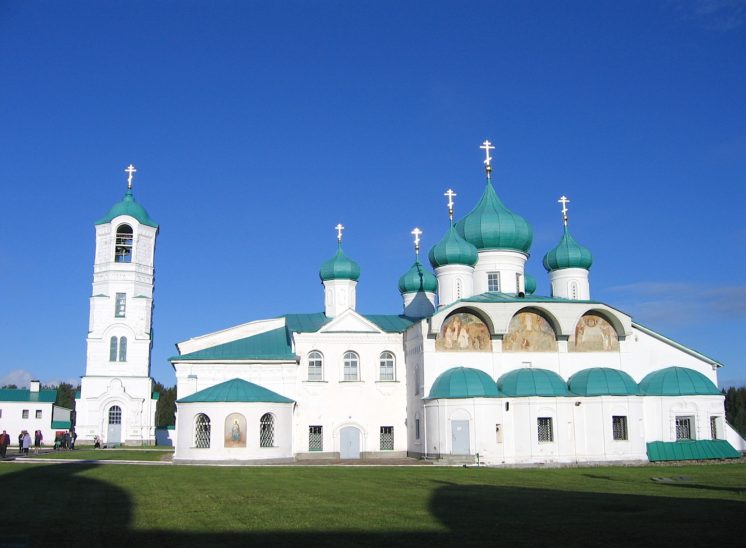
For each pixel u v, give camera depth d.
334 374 70.19
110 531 23.62
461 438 59.81
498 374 64.44
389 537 22.47
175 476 44.53
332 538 22.31
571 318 65.31
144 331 100.12
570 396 61.25
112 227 101.25
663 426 63.12
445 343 64.38
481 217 73.56
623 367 66.38
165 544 21.41
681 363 67.62
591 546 20.91
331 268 78.56
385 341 71.56
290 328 72.62
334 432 69.06
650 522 25.06
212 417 61.25
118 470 49.03
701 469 53.38
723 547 20.61
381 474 47.59
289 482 41.03
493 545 21.17
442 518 26.34
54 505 30.05
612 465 58.88
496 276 73.31
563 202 78.56
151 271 103.00
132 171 105.38
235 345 72.38
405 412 70.38
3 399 108.12
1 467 50.31
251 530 23.80
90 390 97.50
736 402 163.12
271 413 62.97
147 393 98.88
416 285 83.19
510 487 38.56
